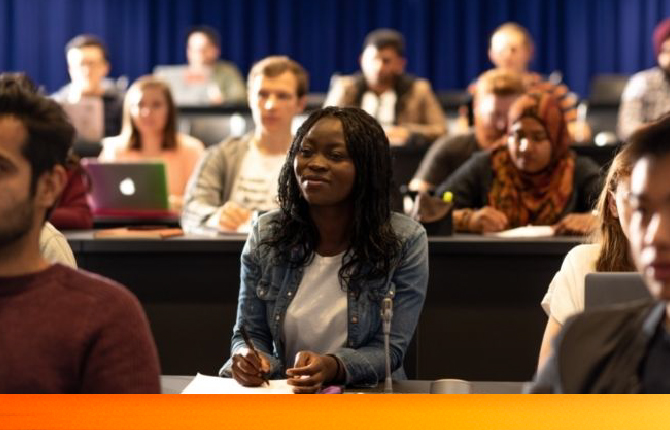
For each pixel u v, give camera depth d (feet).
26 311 4.74
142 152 17.71
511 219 13.28
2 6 34.14
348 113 7.93
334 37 34.17
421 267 8.13
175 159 17.67
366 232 7.93
